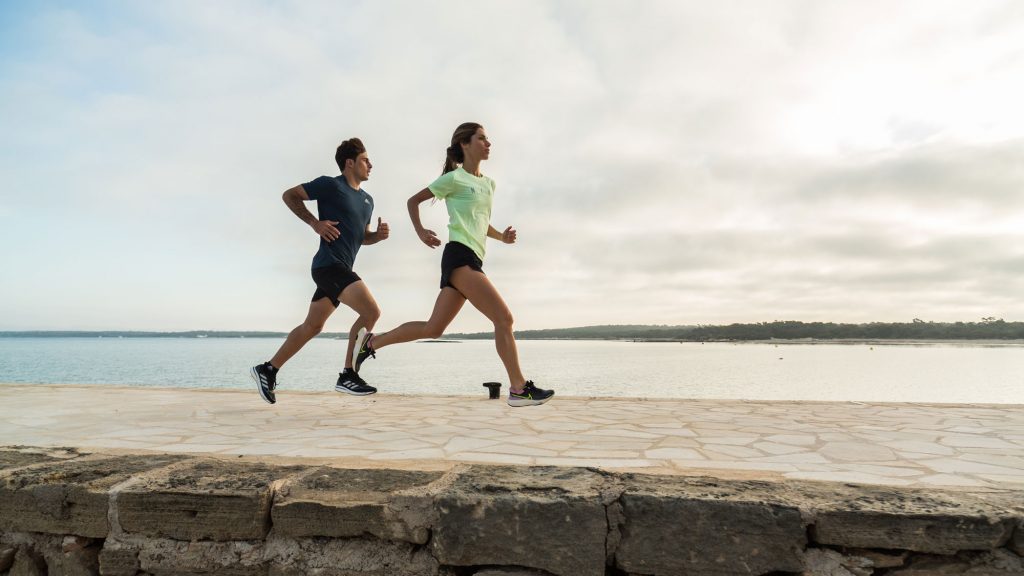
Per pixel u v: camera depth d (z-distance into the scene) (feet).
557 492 6.83
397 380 130.21
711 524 6.41
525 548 6.63
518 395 12.50
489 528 6.69
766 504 6.37
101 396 20.45
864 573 6.31
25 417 14.76
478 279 12.39
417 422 14.05
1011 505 6.42
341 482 7.47
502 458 9.53
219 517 7.13
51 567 7.64
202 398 19.94
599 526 6.58
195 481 7.54
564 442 11.14
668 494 6.61
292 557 7.10
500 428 13.05
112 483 7.56
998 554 6.13
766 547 6.31
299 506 7.07
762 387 125.80
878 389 125.39
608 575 6.67
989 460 9.59
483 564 6.72
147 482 7.57
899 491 6.95
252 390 22.71
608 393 104.17
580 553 6.57
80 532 7.48
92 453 9.20
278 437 11.68
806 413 16.40
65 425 13.38
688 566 6.43
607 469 8.36
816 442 11.34
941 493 6.89
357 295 14.43
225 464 8.46
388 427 13.15
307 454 9.80
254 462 8.77
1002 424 14.21
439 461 8.87
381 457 9.52
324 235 14.07
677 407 17.87
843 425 13.84
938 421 14.76
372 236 16.53
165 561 7.27
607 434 12.19
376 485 7.29
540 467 8.04
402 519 6.89
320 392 22.29
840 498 6.62
